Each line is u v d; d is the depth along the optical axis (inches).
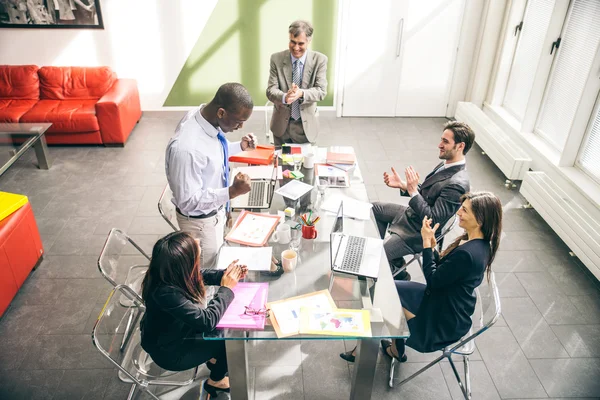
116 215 163.2
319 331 80.7
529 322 122.6
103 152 205.9
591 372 109.2
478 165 199.9
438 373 108.9
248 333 80.8
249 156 131.0
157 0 215.8
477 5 219.5
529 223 162.6
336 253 99.0
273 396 102.0
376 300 88.1
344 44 228.5
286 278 92.5
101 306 125.0
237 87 94.3
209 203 101.3
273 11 220.8
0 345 112.8
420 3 219.3
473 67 232.1
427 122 243.0
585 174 160.4
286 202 116.4
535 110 189.3
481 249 89.0
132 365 93.9
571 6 168.7
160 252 78.1
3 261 117.3
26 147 169.0
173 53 228.2
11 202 125.0
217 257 96.6
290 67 153.6
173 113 243.1
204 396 102.2
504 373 108.8
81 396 101.5
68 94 217.2
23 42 220.1
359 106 245.6
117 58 227.5
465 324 92.8
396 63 233.9
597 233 134.3
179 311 78.3
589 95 151.6
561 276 138.6
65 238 150.7
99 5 214.2
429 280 94.0
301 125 161.5
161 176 188.1
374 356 89.1
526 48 200.5
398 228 123.9
